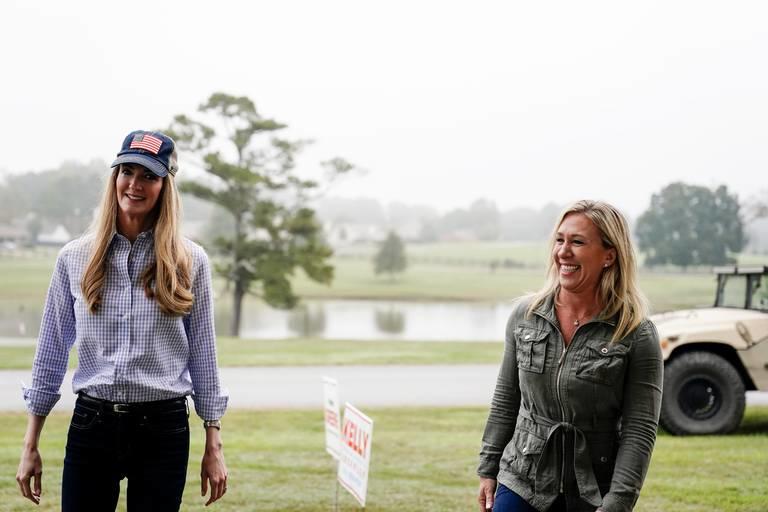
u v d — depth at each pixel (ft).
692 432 27.81
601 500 9.43
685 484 21.34
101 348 9.83
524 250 618.44
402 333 137.08
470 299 272.31
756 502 19.58
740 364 28.73
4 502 18.48
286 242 119.75
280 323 165.07
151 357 9.86
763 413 33.86
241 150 118.42
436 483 21.09
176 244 10.06
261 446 25.72
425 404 35.68
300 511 18.29
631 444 9.41
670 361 28.22
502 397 10.53
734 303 31.83
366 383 43.14
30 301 191.42
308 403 35.76
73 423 9.92
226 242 118.42
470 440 27.14
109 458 9.81
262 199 120.67
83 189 358.64
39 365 10.24
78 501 9.84
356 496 15.78
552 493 9.62
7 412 32.65
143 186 9.88
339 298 268.82
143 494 9.89
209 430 10.57
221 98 115.44
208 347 10.46
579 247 9.70
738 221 190.49
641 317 9.65
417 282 358.43
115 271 9.91
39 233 402.11
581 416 9.60
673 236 195.72
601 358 9.50
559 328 9.86
